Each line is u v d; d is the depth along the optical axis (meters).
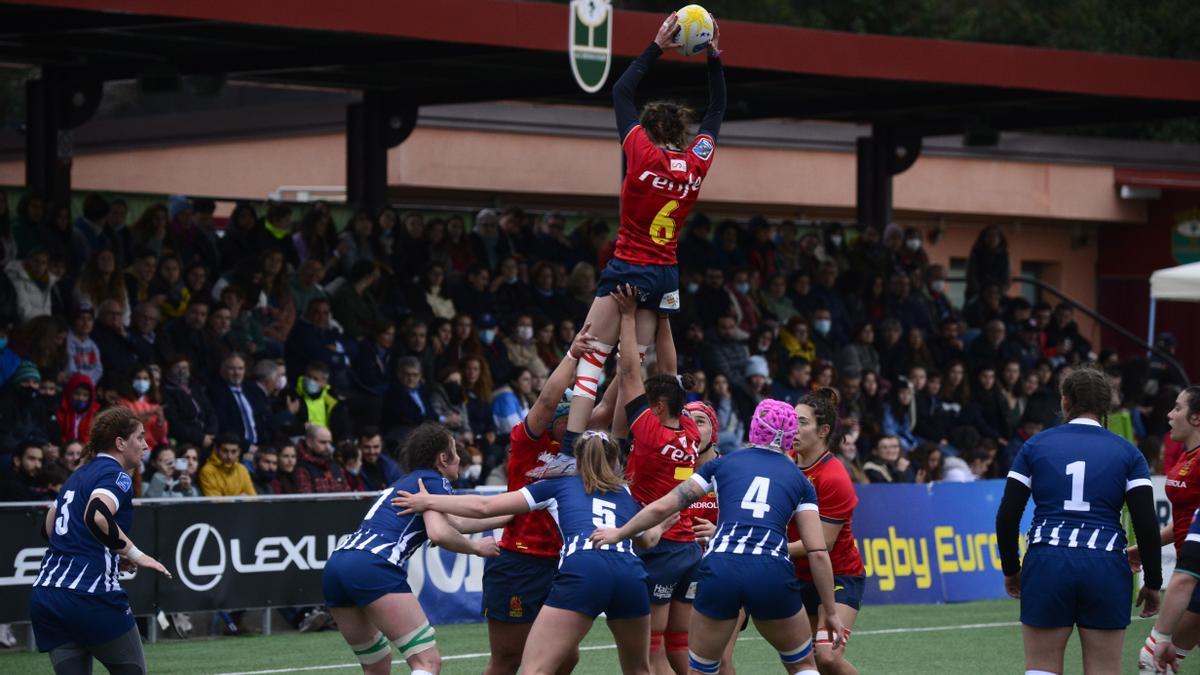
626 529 10.03
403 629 10.50
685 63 21.78
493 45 18.94
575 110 30.83
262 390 19.25
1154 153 38.31
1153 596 10.18
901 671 14.96
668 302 10.13
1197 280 23.72
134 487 16.84
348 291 21.38
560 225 25.47
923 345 25.62
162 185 30.00
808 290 25.91
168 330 19.39
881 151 28.50
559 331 23.17
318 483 18.06
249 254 21.98
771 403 10.59
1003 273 29.14
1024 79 22.91
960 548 20.62
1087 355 29.45
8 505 15.20
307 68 21.58
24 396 17.16
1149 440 23.31
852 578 11.44
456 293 22.73
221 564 16.36
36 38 20.73
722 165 32.12
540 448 10.93
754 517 10.33
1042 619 9.98
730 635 10.43
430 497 10.47
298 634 17.05
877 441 22.48
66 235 20.50
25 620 15.27
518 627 10.93
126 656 10.62
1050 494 10.07
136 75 21.77
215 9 17.02
